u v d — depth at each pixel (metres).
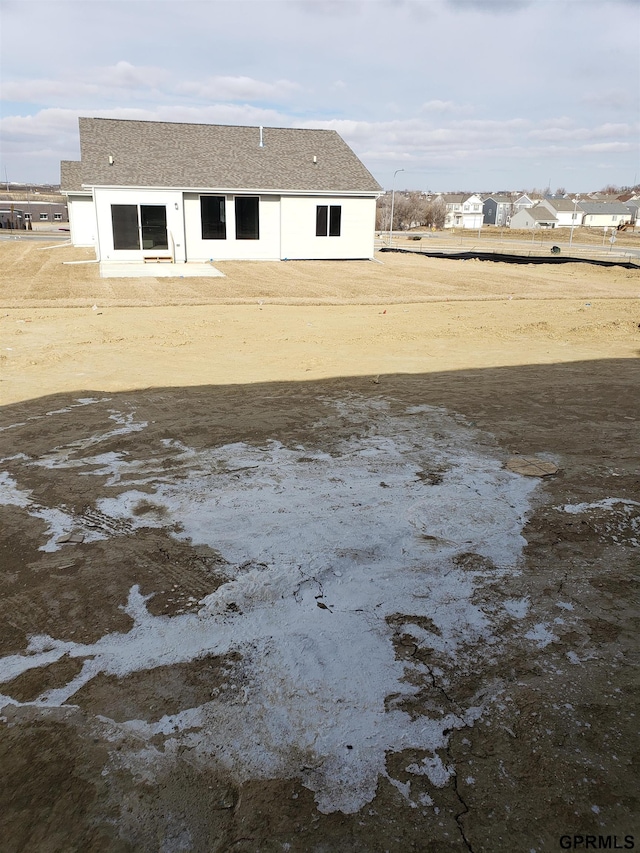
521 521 4.55
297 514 4.61
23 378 8.41
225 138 27.70
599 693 2.93
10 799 2.42
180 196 23.94
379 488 5.05
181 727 2.77
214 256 25.41
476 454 5.79
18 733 2.74
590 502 4.86
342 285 19.19
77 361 9.38
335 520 4.52
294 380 8.41
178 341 10.89
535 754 2.60
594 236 65.50
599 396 7.73
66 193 31.81
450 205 108.44
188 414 6.90
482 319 13.65
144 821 2.34
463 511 4.67
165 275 20.55
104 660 3.18
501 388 8.08
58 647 3.29
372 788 2.47
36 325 12.23
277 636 3.34
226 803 2.41
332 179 26.42
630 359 9.96
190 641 3.31
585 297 17.28
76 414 6.89
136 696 2.95
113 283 18.69
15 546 4.24
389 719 2.79
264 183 25.16
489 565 4.00
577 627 3.41
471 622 3.45
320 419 6.74
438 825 2.31
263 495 4.92
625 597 3.68
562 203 96.75
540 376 8.75
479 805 2.38
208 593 3.71
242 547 4.18
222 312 14.06
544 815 2.33
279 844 2.25
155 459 5.65
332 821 2.33
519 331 12.27
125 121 27.27
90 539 4.31
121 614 3.54
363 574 3.89
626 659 3.16
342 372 8.88
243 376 8.61
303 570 3.91
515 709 2.84
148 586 3.79
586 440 6.19
